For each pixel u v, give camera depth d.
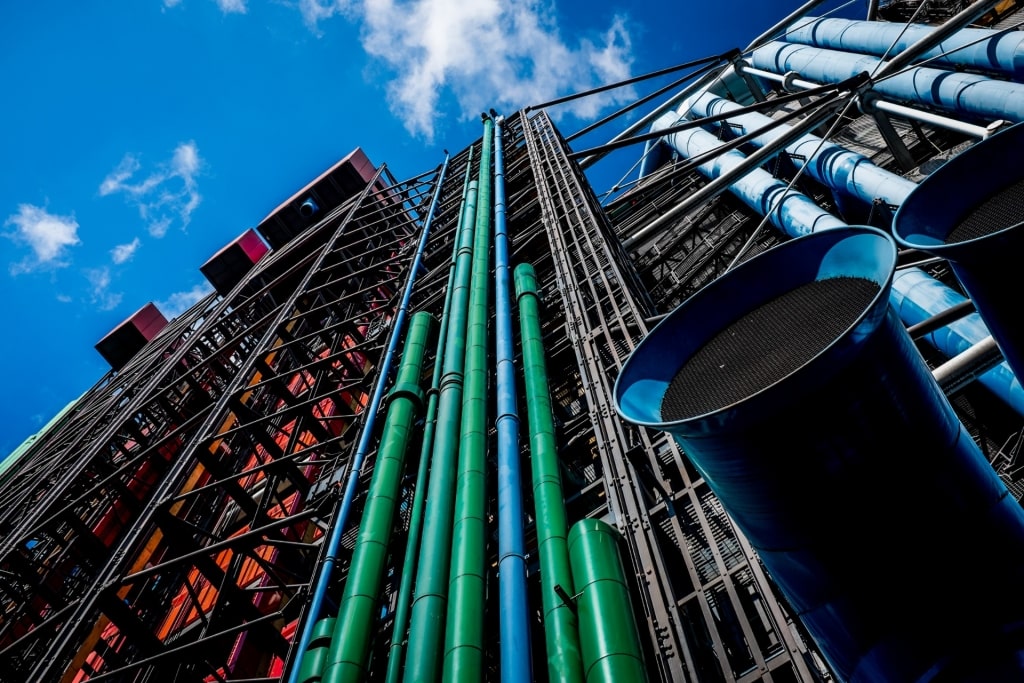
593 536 9.17
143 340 61.56
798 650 7.30
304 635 12.49
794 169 26.61
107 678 15.11
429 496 12.42
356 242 39.66
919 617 4.45
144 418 35.75
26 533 25.45
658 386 5.43
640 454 11.53
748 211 27.64
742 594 8.89
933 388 4.86
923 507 4.43
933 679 4.44
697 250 27.70
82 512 31.81
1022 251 4.97
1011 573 4.53
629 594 8.54
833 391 4.29
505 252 21.62
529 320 16.84
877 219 21.06
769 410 4.31
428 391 16.94
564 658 7.89
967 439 4.97
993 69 21.75
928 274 15.79
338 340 30.88
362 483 18.00
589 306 16.86
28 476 40.59
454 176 43.94
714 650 7.98
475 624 9.32
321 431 24.69
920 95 23.25
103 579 17.84
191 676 15.80
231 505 30.58
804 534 4.64
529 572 11.71
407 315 24.97
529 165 32.62
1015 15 27.89
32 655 23.33
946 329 13.74
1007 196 5.61
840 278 5.02
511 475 11.52
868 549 4.48
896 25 27.14
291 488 25.59
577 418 14.06
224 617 18.05
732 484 4.84
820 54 29.88
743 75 33.41
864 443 4.37
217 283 55.09
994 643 4.31
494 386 17.02
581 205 22.52
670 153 38.44
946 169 5.88
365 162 56.03
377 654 12.57
